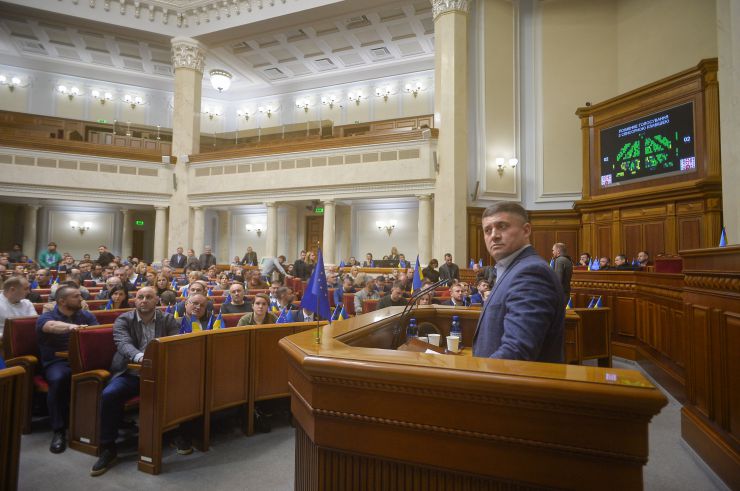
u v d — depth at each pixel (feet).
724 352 8.15
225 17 51.11
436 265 31.40
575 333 15.75
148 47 58.18
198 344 10.49
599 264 29.71
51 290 20.97
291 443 11.05
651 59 37.86
